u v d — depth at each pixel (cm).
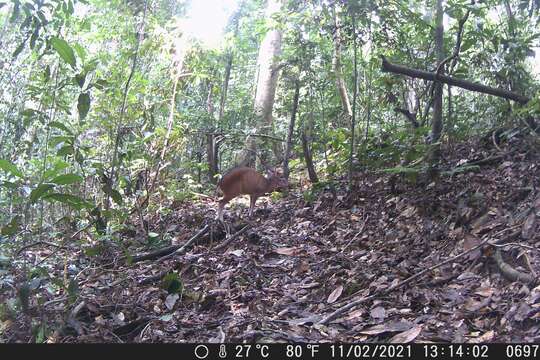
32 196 370
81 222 582
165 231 671
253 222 655
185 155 967
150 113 715
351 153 676
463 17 667
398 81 753
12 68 633
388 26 733
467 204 508
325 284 448
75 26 670
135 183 736
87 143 682
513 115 597
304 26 856
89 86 461
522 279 366
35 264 442
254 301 423
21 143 570
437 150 601
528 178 515
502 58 680
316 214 672
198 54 813
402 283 398
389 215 581
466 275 412
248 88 1365
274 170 826
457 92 900
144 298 450
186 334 373
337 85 934
